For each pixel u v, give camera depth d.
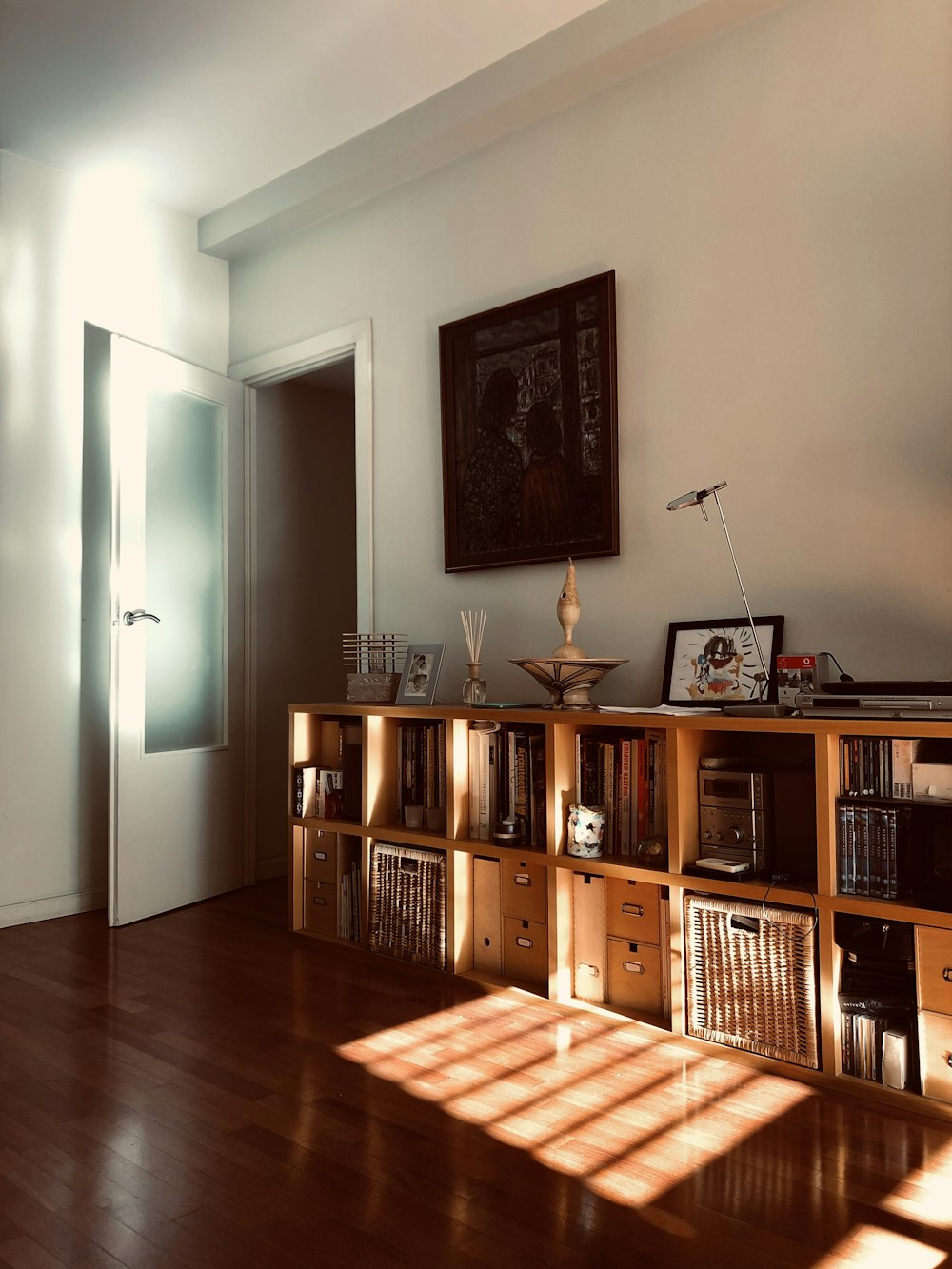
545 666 2.91
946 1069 2.09
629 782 2.78
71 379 4.12
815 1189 1.80
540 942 2.92
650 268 3.16
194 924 3.81
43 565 4.00
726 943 2.44
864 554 2.69
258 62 3.35
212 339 4.65
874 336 2.68
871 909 2.18
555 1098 2.20
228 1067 2.38
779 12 2.88
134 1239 1.66
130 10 3.07
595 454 3.26
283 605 4.82
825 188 2.78
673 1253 1.60
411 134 3.65
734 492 2.95
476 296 3.66
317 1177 1.85
